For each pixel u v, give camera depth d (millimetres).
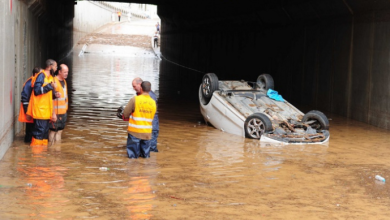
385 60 14773
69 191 7734
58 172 8867
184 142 12242
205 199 7598
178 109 18609
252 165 9930
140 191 7887
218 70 34375
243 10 26703
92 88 24188
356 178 9164
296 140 12289
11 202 7094
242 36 29078
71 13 51531
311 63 20016
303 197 7883
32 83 10883
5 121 10102
